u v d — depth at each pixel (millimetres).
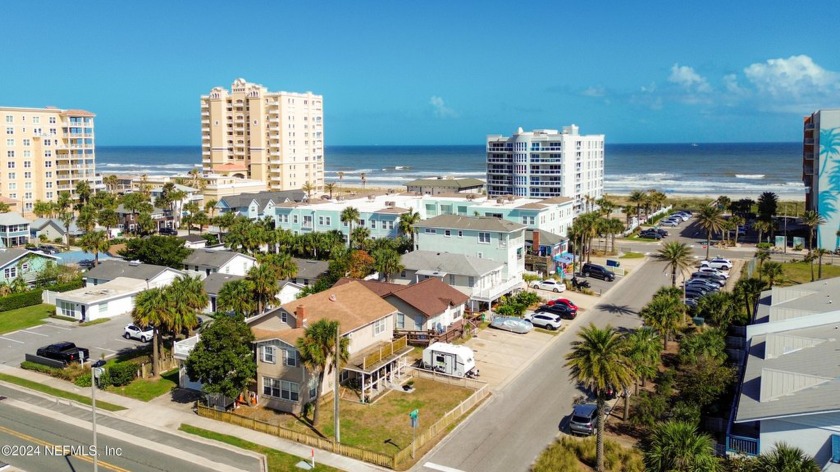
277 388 53344
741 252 121000
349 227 116938
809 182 139250
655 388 54531
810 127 138250
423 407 52656
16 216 132125
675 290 72062
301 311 53844
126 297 84562
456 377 57906
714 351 54812
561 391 55719
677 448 35625
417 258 85250
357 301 60500
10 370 63375
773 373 42281
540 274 98562
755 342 51969
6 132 172000
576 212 154750
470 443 46500
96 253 107250
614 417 50438
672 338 67375
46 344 71500
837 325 51156
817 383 40781
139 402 55031
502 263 86438
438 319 70625
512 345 67812
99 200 161500
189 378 57344
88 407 53969
